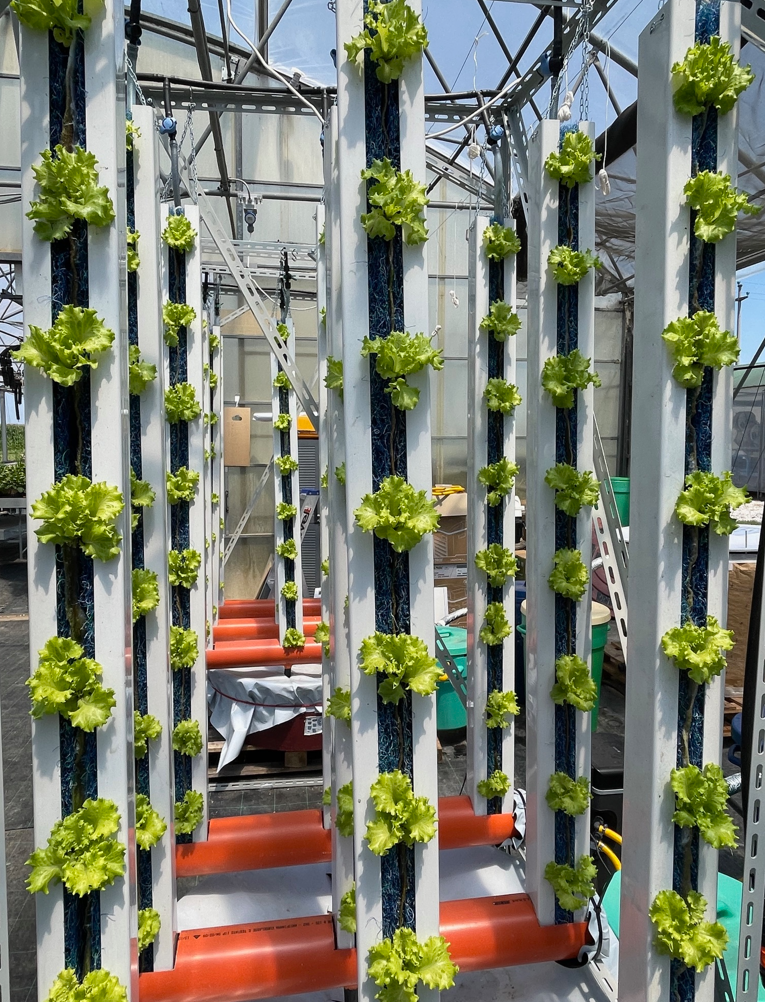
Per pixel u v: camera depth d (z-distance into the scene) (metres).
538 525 2.18
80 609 1.30
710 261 1.47
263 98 2.78
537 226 2.14
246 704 3.98
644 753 1.57
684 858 1.57
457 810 2.90
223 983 1.96
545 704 2.20
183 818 2.68
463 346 6.69
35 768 1.30
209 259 4.80
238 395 6.67
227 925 2.36
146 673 2.09
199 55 3.00
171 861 2.07
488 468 2.80
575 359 2.06
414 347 1.39
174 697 2.79
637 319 1.55
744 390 6.08
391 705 1.52
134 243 2.00
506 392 2.74
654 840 1.55
